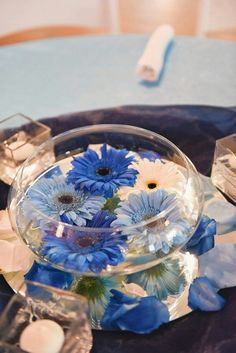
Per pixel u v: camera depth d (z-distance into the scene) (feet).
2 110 2.86
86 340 1.61
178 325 1.70
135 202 1.86
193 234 1.90
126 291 1.79
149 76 2.99
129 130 2.25
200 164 2.36
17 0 4.10
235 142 2.26
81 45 3.40
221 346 1.63
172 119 2.58
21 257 1.93
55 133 2.54
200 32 4.20
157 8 4.46
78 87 3.02
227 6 4.08
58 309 1.61
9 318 1.59
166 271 1.86
